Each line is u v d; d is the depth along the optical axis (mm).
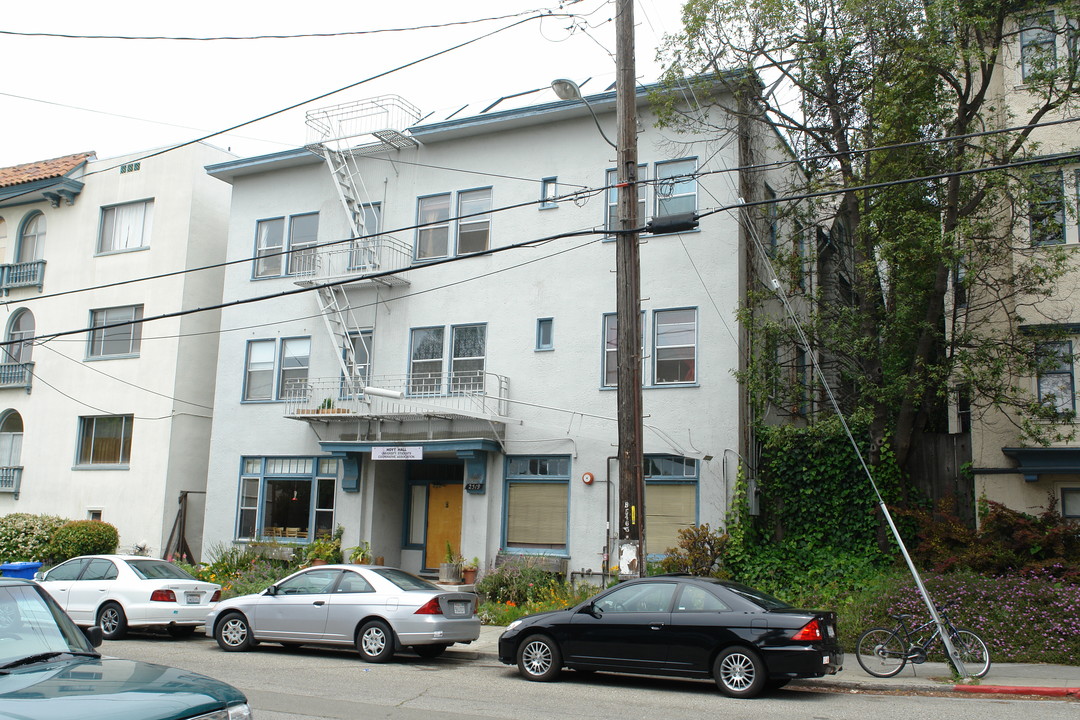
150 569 16828
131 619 15859
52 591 16609
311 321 25078
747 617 11492
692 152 21078
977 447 18531
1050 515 16625
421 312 23562
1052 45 17797
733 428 19516
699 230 20672
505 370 22203
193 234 27859
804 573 18578
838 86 18922
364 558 22531
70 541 24906
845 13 18047
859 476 19219
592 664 12258
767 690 11875
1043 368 17297
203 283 28000
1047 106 16984
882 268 21484
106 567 16672
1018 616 14664
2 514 29328
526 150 22953
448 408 21453
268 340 25656
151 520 26391
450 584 21516
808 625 11195
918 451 19812
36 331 30109
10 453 30234
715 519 19359
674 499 19969
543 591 19156
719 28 18781
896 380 18547
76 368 28922
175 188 28281
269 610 14539
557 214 22297
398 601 13797
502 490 21734
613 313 21266
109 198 29375
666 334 20719
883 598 15672
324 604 14156
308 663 13625
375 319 24156
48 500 28531
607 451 20719
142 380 27516
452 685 12008
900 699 11477
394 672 12938
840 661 11648
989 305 17859
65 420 28844
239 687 11461
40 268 30094
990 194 17594
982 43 17344
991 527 16953
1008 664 13922
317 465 24188
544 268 22203
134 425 27422
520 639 12797
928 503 19344
